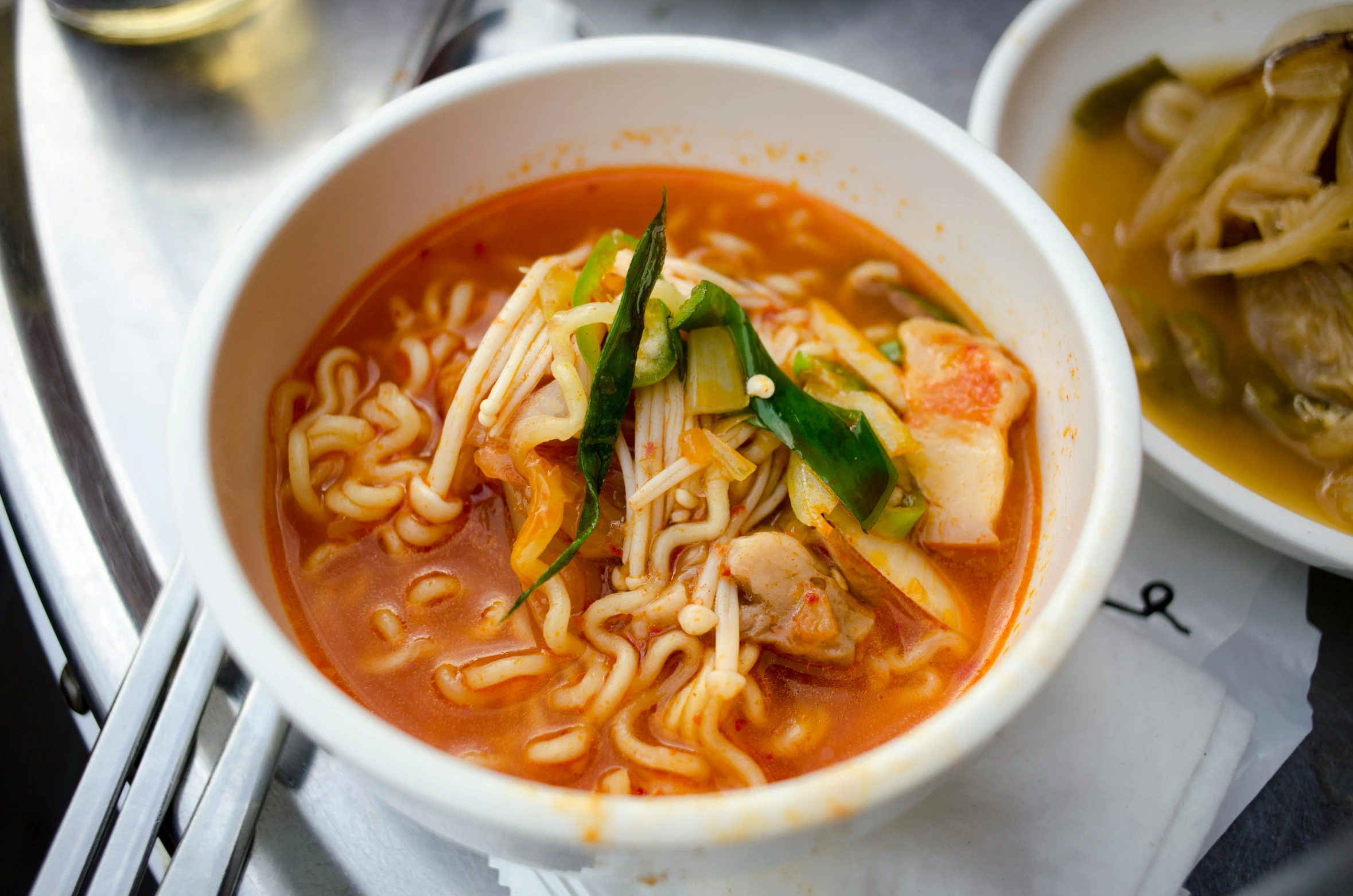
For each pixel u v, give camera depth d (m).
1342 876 0.23
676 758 0.21
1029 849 0.23
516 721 0.22
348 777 0.23
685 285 0.25
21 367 0.27
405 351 0.25
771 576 0.22
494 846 0.18
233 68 0.32
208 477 0.20
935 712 0.22
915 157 0.24
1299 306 0.28
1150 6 0.32
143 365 0.28
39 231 0.29
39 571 0.25
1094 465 0.21
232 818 0.22
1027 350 0.24
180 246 0.29
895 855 0.22
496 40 0.32
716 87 0.25
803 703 0.22
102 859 0.21
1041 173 0.31
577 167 0.26
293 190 0.22
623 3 0.34
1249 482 0.27
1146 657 0.24
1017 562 0.23
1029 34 0.30
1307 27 0.29
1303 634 0.26
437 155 0.24
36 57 0.32
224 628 0.18
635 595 0.22
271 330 0.23
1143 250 0.30
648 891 0.21
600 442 0.22
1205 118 0.30
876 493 0.23
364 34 0.32
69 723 0.32
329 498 0.23
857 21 0.34
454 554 0.23
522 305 0.24
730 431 0.23
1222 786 0.23
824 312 0.26
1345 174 0.28
